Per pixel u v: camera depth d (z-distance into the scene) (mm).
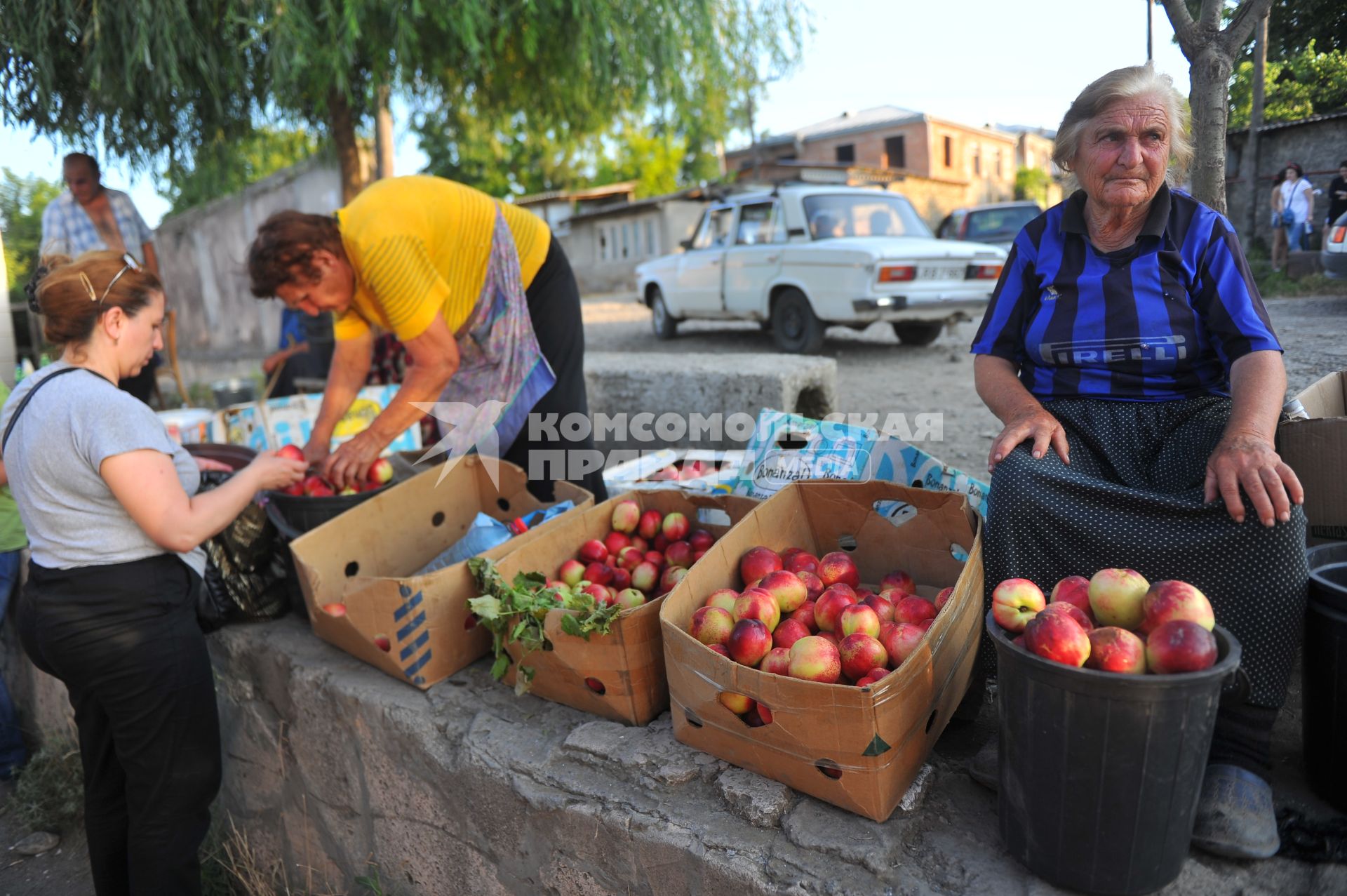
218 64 5738
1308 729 1749
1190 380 2076
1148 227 2033
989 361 2287
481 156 8508
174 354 7277
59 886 3316
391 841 2557
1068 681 1403
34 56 5281
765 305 9055
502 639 2273
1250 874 1549
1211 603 1729
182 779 2363
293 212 2658
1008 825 1603
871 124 30859
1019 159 34812
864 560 2482
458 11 5578
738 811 1815
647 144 35656
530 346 3078
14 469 2176
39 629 2197
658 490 2811
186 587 2332
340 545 2760
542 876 2105
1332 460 2033
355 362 3260
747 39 7031
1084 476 1915
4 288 7023
